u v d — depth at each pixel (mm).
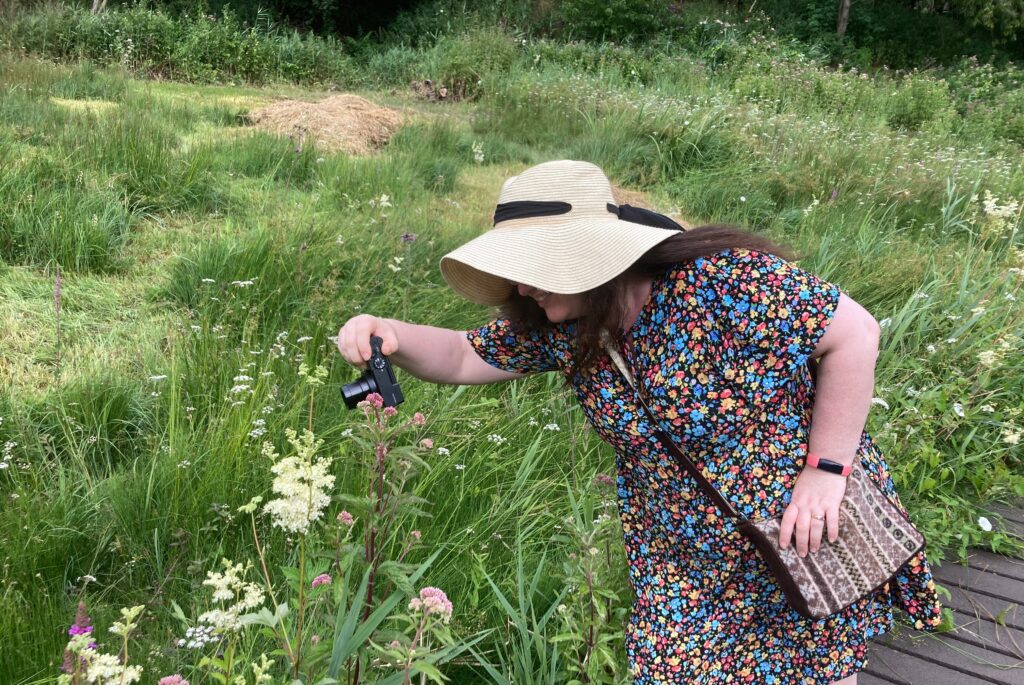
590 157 8891
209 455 2832
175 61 13078
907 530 1814
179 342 3785
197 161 6086
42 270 4578
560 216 1733
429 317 4242
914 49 21266
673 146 9062
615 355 1809
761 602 1955
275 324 3988
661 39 17438
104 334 3998
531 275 1651
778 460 1812
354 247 4688
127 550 2570
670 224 1852
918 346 4289
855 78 15062
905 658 2723
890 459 3480
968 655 2742
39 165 5309
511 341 2061
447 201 6824
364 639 1505
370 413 1688
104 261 4730
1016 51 22219
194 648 2064
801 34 21094
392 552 2428
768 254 1740
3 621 2156
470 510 2855
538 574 2424
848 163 8734
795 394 1829
